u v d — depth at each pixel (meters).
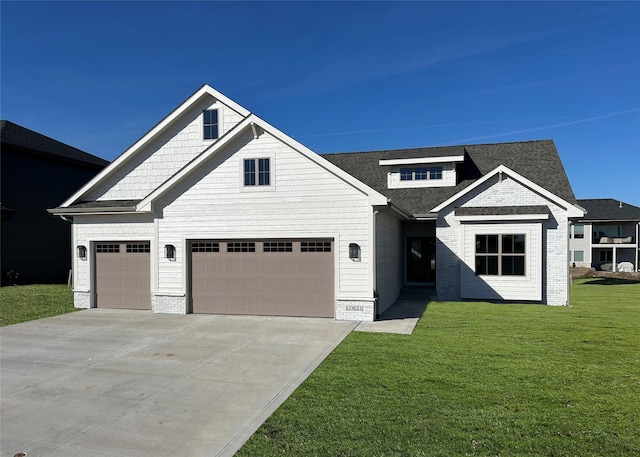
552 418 5.06
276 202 12.10
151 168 15.16
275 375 6.87
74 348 8.80
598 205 43.19
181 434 4.84
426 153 18.12
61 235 23.77
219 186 12.54
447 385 6.20
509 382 6.32
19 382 6.71
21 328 10.88
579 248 41.03
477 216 14.80
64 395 6.12
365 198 11.52
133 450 4.50
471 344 8.67
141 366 7.50
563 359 7.53
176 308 12.80
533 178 17.11
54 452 4.47
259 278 12.41
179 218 12.84
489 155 19.97
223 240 12.64
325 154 23.08
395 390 6.02
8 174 21.08
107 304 14.08
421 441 4.52
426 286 17.83
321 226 11.80
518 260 14.73
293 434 4.72
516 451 4.31
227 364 7.53
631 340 8.97
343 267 11.62
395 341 9.00
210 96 14.88
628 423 4.93
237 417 5.27
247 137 12.34
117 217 13.91
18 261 21.38
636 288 21.42
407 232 18.16
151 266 13.55
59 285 20.70
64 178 24.17
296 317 12.01
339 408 5.40
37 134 24.33
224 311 12.66
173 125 15.09
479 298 15.05
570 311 12.97
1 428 5.07
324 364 7.35
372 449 4.36
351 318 11.50
